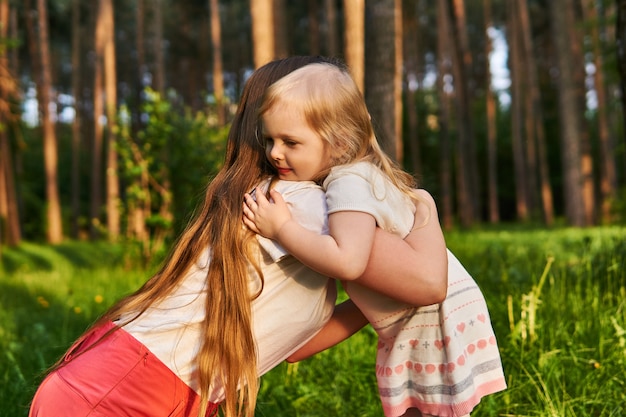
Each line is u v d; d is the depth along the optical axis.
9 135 21.84
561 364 2.98
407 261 1.67
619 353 2.98
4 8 22.98
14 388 3.29
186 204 9.23
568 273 4.52
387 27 5.71
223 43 39.69
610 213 17.52
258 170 1.84
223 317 1.71
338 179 1.69
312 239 1.63
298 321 1.81
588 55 25.20
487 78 32.44
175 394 1.72
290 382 3.31
